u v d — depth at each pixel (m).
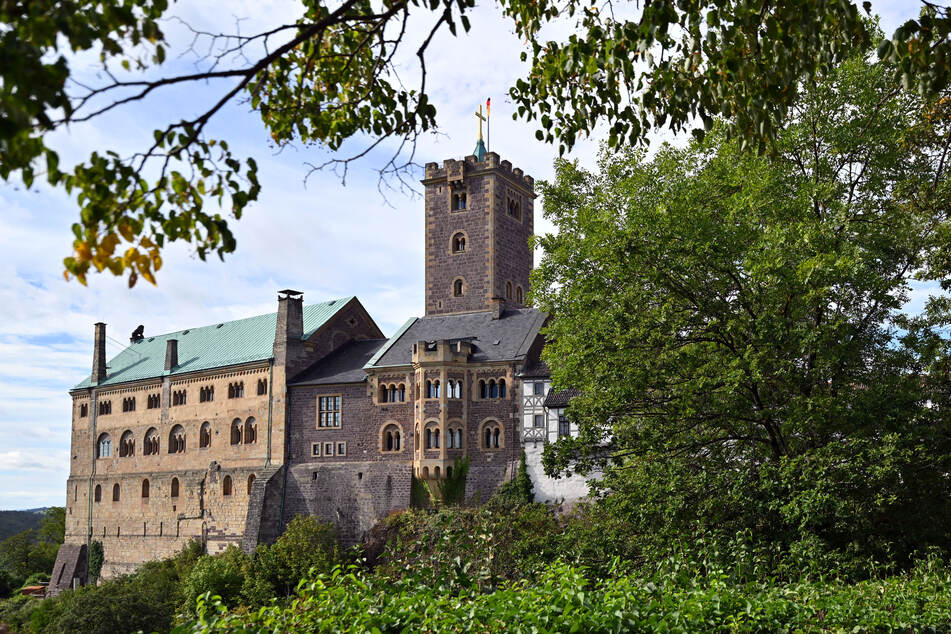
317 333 87.19
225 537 86.81
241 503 86.00
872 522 28.44
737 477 28.50
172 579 79.62
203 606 13.10
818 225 29.38
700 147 35.91
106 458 102.38
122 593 70.06
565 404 69.00
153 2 8.53
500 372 73.19
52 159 7.52
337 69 13.31
